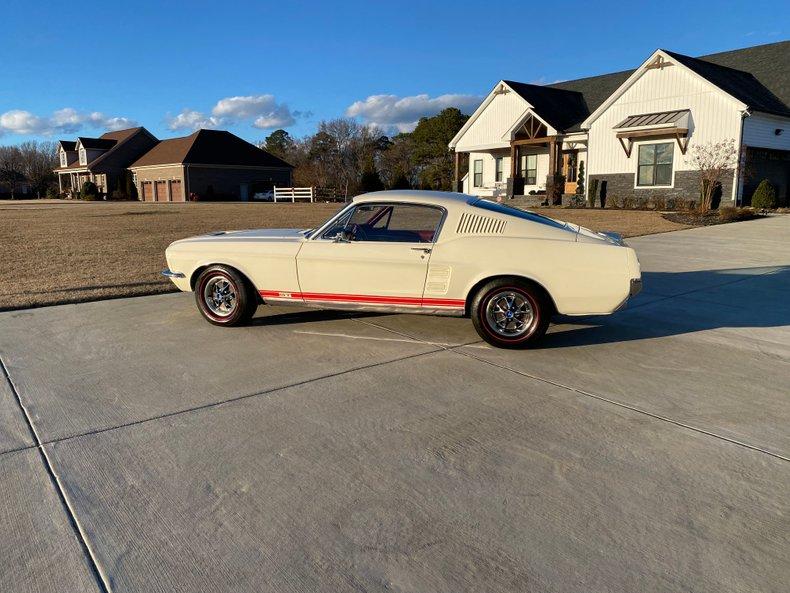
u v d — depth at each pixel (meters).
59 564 2.48
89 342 5.66
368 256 5.67
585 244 5.33
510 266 5.34
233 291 6.17
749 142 21.48
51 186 74.50
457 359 5.21
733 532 2.69
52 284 8.47
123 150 58.94
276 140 94.75
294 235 6.27
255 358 5.20
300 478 3.16
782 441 3.60
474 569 2.45
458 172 33.47
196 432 3.71
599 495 3.00
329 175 62.72
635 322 6.62
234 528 2.72
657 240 14.30
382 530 2.71
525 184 30.61
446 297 5.56
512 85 28.84
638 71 23.59
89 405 4.12
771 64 25.28
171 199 52.56
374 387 4.50
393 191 6.01
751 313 7.04
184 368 4.92
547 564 2.48
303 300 6.02
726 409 4.10
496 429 3.77
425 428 3.78
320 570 2.45
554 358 5.27
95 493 3.02
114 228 18.16
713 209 20.55
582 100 30.28
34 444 3.54
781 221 18.05
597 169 25.80
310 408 4.09
